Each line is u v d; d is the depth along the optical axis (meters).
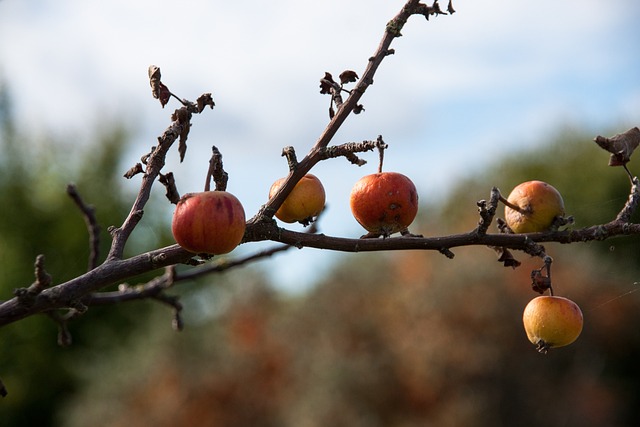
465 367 13.34
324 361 13.98
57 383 16.30
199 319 16.23
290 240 2.36
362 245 2.38
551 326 2.58
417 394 13.42
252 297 15.95
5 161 17.16
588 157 19.22
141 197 2.42
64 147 17.66
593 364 13.97
